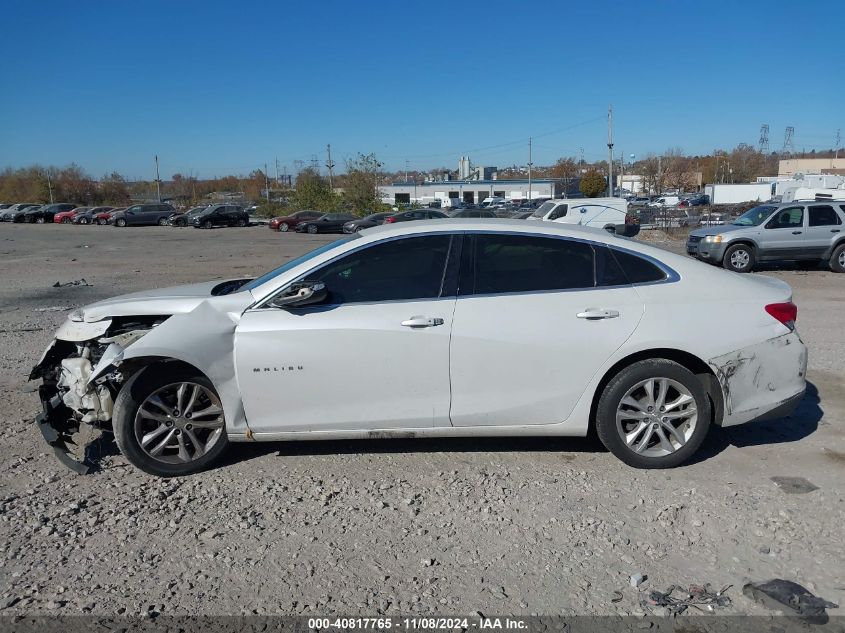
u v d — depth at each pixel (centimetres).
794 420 547
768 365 451
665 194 8975
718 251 1698
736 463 464
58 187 9156
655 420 447
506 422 447
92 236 3872
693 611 307
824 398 601
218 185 12019
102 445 503
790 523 382
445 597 319
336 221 4278
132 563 350
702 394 446
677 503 406
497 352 436
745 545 361
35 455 489
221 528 383
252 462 473
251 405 442
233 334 439
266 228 4891
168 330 431
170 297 476
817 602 312
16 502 416
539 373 439
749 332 447
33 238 3672
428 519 390
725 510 397
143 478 449
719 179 10450
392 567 344
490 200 8688
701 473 448
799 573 336
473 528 380
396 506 406
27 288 1476
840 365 712
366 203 5866
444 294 444
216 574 339
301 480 443
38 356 788
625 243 461
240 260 2228
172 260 2241
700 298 450
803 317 1011
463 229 457
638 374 440
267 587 328
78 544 368
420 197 9819
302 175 6316
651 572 338
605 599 317
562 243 456
